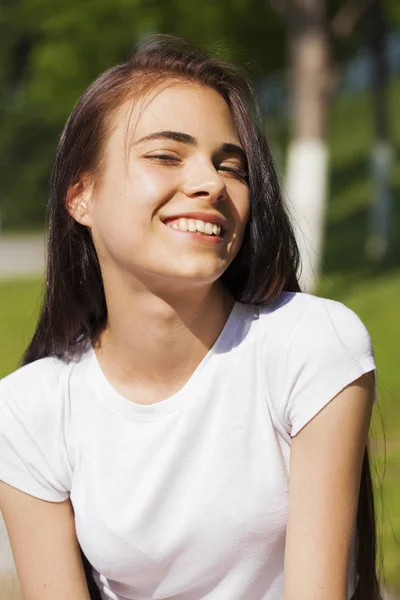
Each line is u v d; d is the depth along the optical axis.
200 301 2.51
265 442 2.50
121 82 2.56
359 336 2.52
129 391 2.61
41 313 2.79
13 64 32.75
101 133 2.55
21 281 17.78
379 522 5.20
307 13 12.84
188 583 2.58
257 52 16.42
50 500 2.68
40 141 34.72
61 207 2.69
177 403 2.53
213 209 2.47
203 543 2.52
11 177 34.59
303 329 2.50
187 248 2.45
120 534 2.54
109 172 2.54
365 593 2.76
